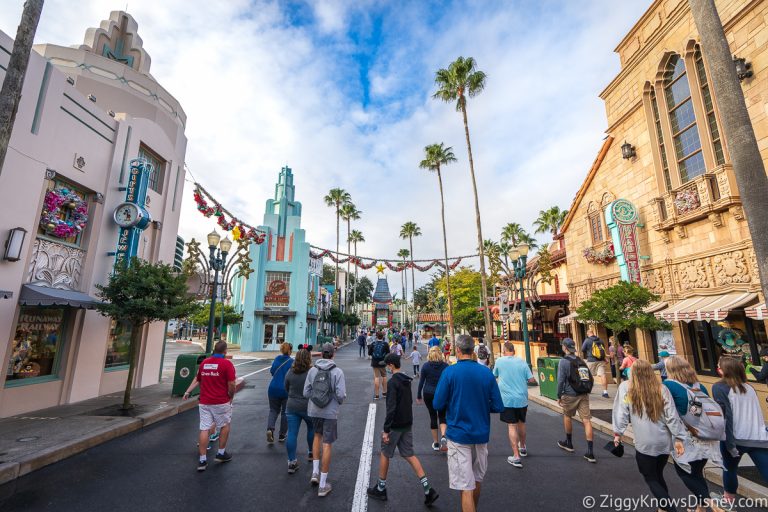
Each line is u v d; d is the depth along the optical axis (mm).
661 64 12320
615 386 12203
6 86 4750
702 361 10594
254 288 32188
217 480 4855
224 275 13734
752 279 9055
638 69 13383
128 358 11320
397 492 4602
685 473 3838
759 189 4363
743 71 9172
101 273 9945
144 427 7359
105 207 10164
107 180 10273
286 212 35000
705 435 3699
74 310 9281
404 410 4480
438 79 21391
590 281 15609
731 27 9797
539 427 7715
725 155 10148
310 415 4742
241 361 23016
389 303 62688
